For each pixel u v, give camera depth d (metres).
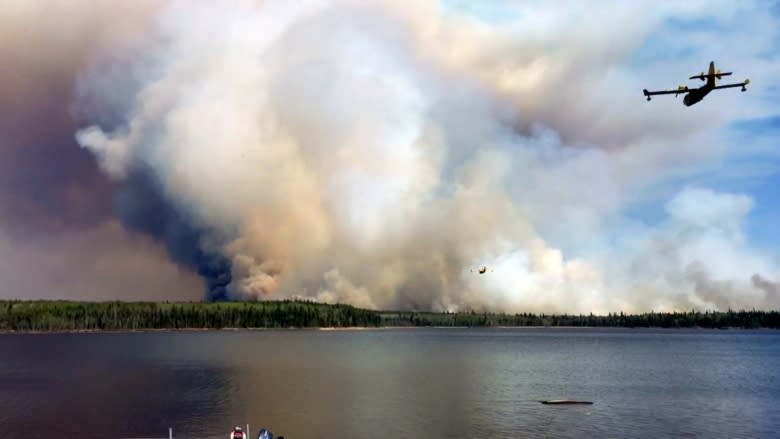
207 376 176.12
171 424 100.19
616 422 103.50
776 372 196.00
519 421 103.62
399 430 95.94
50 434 93.25
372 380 167.25
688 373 191.75
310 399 127.94
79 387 151.75
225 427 98.12
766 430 97.81
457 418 106.12
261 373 185.75
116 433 94.00
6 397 133.38
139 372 189.00
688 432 96.25
